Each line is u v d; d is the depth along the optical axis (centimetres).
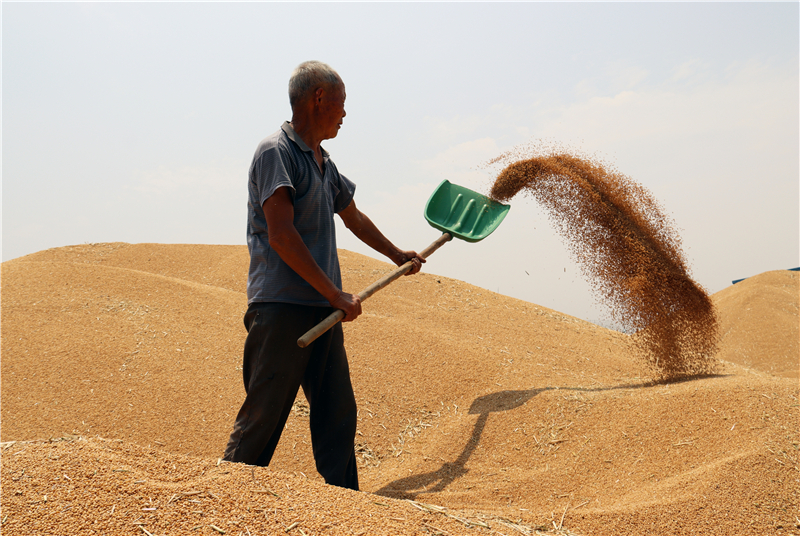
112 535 131
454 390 390
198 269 810
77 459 157
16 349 393
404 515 167
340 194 271
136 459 166
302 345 206
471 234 333
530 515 213
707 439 269
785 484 226
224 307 523
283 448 314
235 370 399
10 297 487
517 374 408
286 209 218
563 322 634
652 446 275
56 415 327
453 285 728
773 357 635
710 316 398
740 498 218
